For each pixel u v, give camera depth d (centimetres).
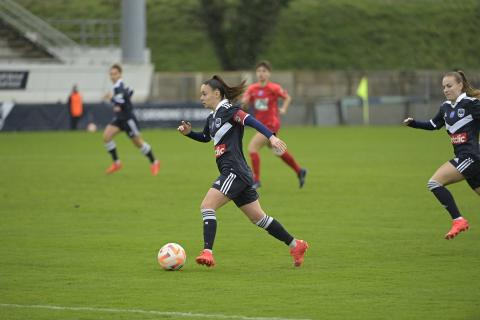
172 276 3366
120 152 9800
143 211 5244
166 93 15175
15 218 4953
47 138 11838
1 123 13088
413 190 6250
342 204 5541
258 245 4097
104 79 14462
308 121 15462
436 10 19575
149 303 2905
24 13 16925
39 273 3425
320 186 6538
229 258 3769
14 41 15062
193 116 13988
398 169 7800
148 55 15250
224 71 16562
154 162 7338
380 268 3522
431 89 16400
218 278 3331
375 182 6769
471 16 19688
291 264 3622
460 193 6112
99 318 2705
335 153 9581
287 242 3481
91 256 3797
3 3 15688
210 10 16450
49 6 18350
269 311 2788
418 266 3562
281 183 6794
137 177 7181
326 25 18388
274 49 17450
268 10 16525
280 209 5328
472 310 2798
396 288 3138
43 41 15300
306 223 4772
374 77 16288
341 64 17400
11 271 3466
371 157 9069
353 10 19038
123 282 3250
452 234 3788
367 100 15775
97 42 17412
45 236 4338
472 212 5175
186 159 8988
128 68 14438
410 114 16000
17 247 4025
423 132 13575
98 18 17988
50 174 7388
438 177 3862
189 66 16788
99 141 11312
